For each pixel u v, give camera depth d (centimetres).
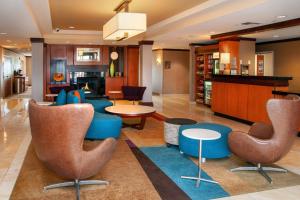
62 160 286
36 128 287
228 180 349
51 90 918
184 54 1477
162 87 1459
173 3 611
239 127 671
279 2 464
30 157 423
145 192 313
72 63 1168
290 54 941
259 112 660
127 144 505
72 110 274
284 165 406
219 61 916
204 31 798
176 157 434
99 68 1201
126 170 377
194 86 1150
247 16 579
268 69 1035
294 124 343
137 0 584
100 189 318
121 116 568
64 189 317
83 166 292
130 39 1082
